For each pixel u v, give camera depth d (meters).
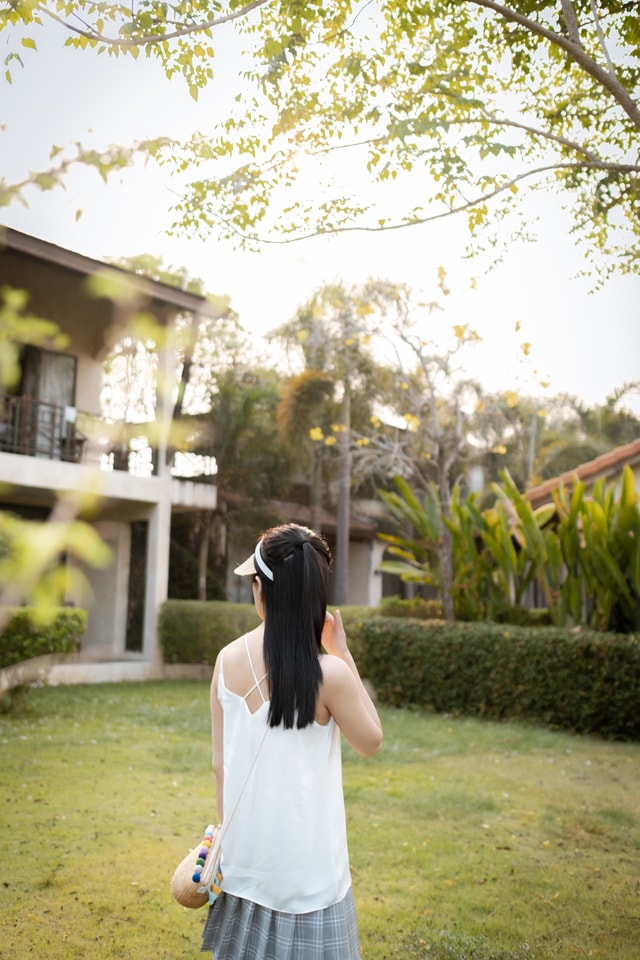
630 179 4.75
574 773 6.56
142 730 7.95
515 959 3.14
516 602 10.51
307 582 1.89
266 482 18.41
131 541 15.42
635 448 11.14
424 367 11.39
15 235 9.07
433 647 9.68
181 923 3.43
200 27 3.15
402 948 3.23
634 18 4.38
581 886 3.99
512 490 10.28
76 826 4.71
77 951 3.15
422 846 4.56
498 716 9.12
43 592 0.91
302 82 4.17
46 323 1.23
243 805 1.82
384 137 3.97
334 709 1.88
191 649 12.79
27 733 7.59
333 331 16.30
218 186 3.87
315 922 1.77
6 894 3.68
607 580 9.18
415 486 16.83
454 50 4.51
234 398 16.77
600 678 8.35
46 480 11.05
